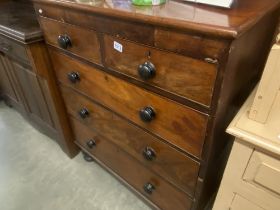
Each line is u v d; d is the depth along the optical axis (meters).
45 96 1.27
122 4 0.68
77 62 0.93
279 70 0.53
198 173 0.75
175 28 0.53
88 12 0.71
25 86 1.39
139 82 0.72
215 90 0.55
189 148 0.71
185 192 0.85
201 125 0.63
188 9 0.60
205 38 0.50
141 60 0.66
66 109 1.29
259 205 0.70
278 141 0.56
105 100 0.92
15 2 1.50
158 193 1.01
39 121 1.56
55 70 1.12
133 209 1.21
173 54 0.57
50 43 1.00
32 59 1.05
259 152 0.60
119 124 0.94
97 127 1.11
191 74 0.57
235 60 0.55
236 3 0.64
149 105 0.74
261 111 0.60
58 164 1.47
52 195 1.29
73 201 1.26
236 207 0.77
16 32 1.01
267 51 0.89
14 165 1.47
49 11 0.87
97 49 0.79
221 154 0.86
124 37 0.66
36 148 1.58
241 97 0.79
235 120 0.63
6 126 1.77
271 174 0.60
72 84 1.05
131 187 1.18
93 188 1.32
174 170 0.83
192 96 0.60
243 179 0.68
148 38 0.60
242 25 0.48
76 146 1.49
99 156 1.29
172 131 0.72
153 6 0.64
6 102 1.91
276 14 0.79
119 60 0.73
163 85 0.65
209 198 1.03
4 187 1.34
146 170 0.98
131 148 0.97
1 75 1.59
